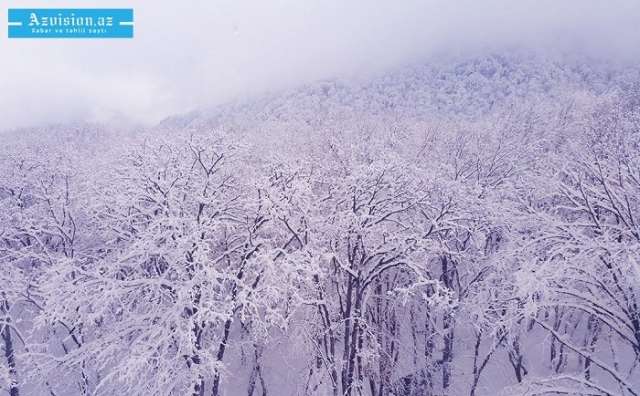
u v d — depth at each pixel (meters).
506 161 20.34
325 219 14.22
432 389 17.50
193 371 11.92
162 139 15.34
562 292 11.32
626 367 16.38
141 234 12.70
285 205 13.34
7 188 20.50
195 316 11.93
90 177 16.97
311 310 15.41
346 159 16.56
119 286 12.45
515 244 13.95
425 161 20.86
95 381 16.81
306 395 15.07
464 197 14.03
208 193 14.69
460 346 20.83
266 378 18.45
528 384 11.54
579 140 19.30
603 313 11.58
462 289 16.72
